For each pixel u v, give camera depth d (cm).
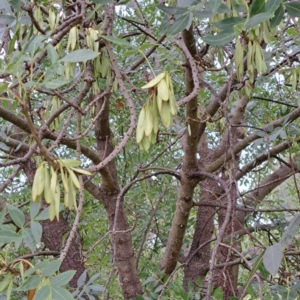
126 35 176
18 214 85
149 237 282
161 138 274
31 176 227
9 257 223
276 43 192
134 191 263
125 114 251
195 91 92
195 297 155
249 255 210
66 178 74
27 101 67
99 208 271
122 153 261
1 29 120
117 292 232
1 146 167
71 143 177
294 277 133
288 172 250
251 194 254
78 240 221
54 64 69
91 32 113
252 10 84
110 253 237
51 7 128
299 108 173
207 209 268
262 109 257
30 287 68
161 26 113
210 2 83
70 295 66
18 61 66
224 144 266
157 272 196
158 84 75
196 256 258
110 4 117
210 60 201
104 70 122
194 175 174
